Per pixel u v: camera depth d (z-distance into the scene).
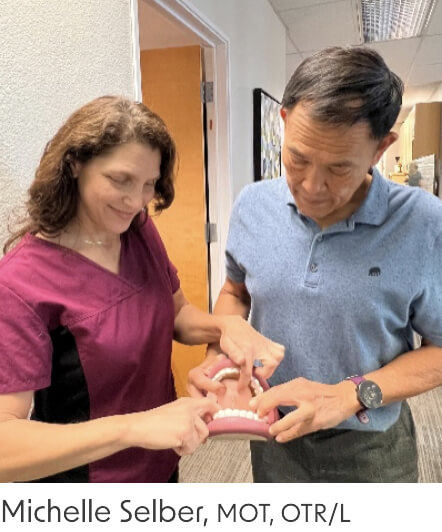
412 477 0.97
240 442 2.26
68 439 0.57
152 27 2.07
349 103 0.62
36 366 0.64
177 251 2.42
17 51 0.88
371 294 0.80
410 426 1.00
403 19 3.30
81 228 0.74
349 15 3.20
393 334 0.86
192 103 2.26
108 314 0.73
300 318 0.87
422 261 0.78
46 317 0.68
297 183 0.74
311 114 0.64
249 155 2.67
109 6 1.20
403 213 0.80
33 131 0.93
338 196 0.72
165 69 2.26
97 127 0.63
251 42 2.62
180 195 2.36
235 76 2.36
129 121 0.64
